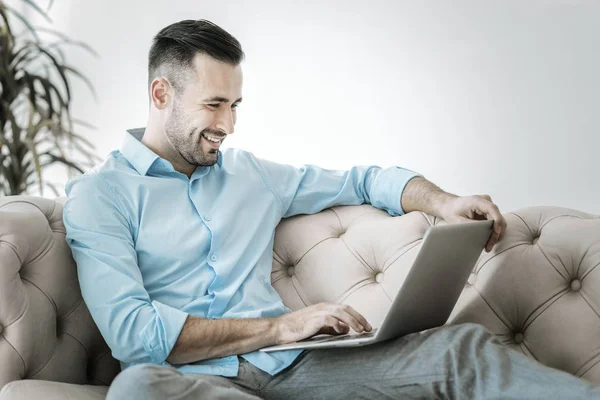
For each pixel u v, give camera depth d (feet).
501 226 5.04
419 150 8.47
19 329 4.72
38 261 4.99
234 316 5.20
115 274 4.91
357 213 5.91
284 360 4.85
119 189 5.27
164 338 4.73
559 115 7.59
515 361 4.09
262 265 5.63
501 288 5.05
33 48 11.39
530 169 7.79
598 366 4.59
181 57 5.33
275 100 9.38
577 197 7.54
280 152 9.42
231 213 5.53
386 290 5.35
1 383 4.62
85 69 11.05
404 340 4.56
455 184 8.25
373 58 8.66
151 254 5.24
